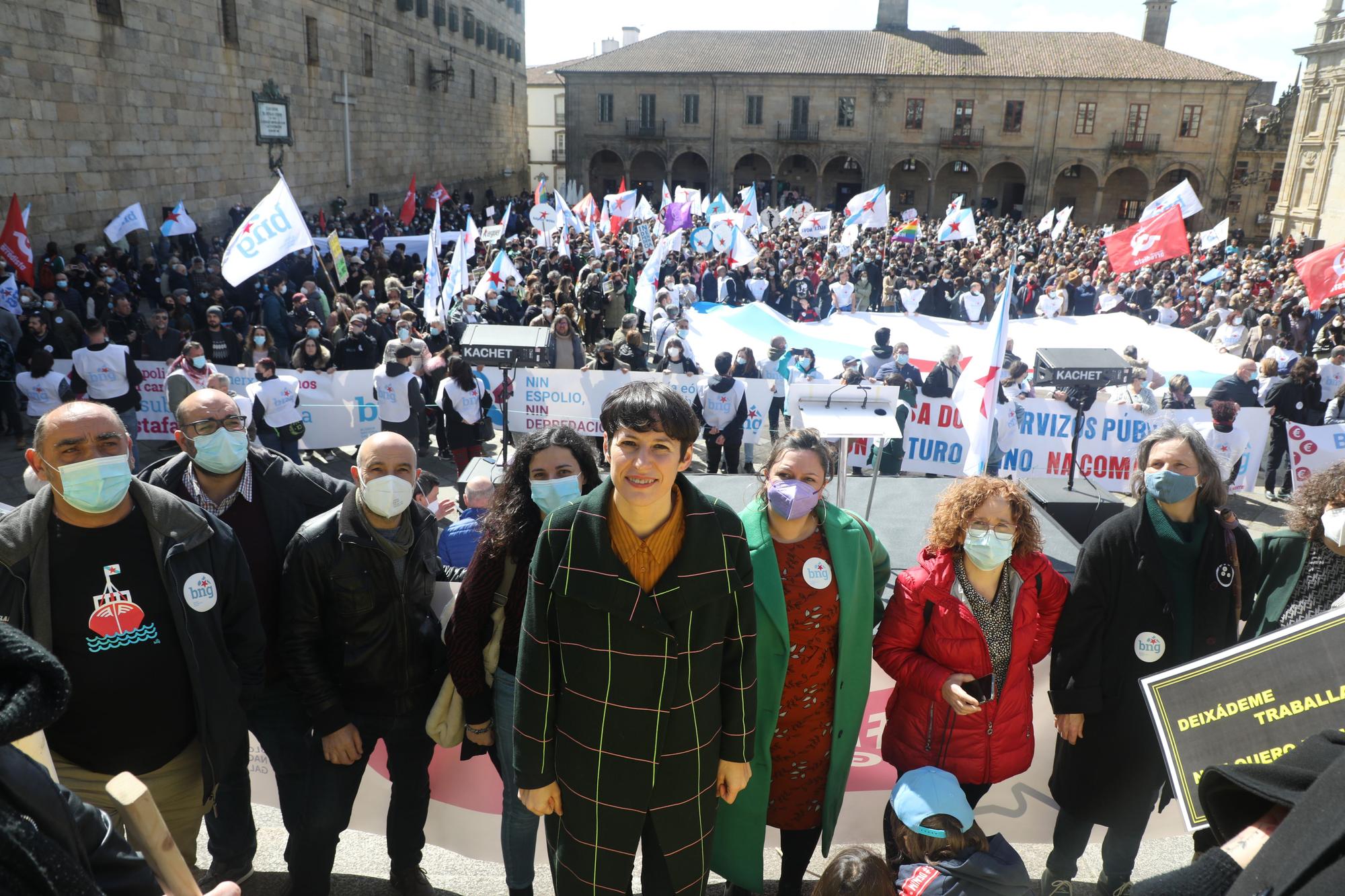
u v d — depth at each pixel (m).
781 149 61.91
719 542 2.43
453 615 3.19
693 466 12.40
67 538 2.75
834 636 3.25
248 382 11.57
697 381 11.88
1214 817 1.28
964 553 3.31
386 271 22.30
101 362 10.11
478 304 17.33
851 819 4.06
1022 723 3.37
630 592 2.34
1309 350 18.92
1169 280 25.45
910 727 3.39
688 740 2.51
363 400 11.78
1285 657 1.87
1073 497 5.88
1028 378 12.51
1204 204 57.91
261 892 3.57
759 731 3.22
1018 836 4.02
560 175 82.25
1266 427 10.64
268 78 32.12
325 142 36.81
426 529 3.44
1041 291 24.14
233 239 11.11
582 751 2.52
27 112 20.84
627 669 2.42
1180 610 3.27
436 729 3.32
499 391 12.22
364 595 3.25
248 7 30.59
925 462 11.35
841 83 60.16
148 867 1.55
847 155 61.38
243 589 3.14
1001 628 3.26
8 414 11.66
